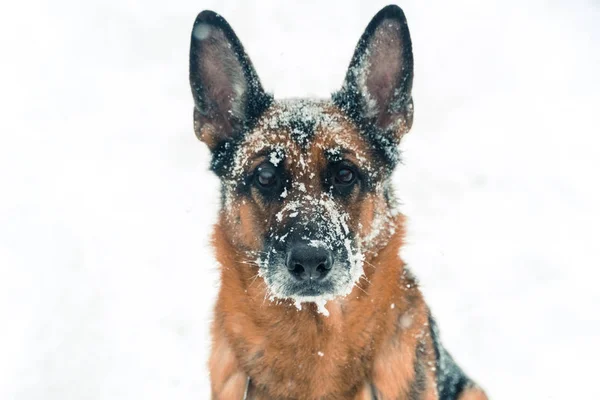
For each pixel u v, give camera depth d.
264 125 1.05
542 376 1.22
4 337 1.25
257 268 1.01
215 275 1.36
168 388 1.19
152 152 1.68
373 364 1.00
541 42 2.19
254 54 2.03
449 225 1.48
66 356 1.23
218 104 1.07
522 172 1.61
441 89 1.95
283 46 2.09
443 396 1.05
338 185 1.01
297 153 1.02
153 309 1.31
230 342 1.02
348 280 0.97
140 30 2.22
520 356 1.24
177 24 2.25
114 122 1.80
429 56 2.11
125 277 1.36
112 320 1.29
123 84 1.97
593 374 1.22
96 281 1.35
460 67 2.05
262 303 1.00
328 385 1.00
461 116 1.83
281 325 1.00
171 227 1.47
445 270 1.38
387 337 1.01
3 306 1.30
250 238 1.01
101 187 1.56
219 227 1.04
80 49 2.12
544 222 1.49
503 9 2.38
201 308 1.31
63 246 1.42
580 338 1.27
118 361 1.23
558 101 1.89
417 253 1.42
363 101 1.06
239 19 2.25
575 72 2.03
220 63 1.07
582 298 1.33
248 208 1.02
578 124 1.79
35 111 1.83
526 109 1.86
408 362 1.01
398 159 1.06
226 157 1.07
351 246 0.99
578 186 1.57
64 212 1.49
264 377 1.01
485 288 1.35
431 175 1.60
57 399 1.17
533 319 1.30
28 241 1.42
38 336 1.25
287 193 1.01
